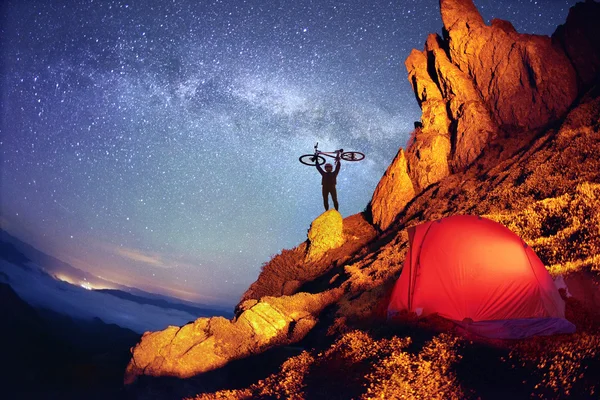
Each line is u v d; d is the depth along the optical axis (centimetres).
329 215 2766
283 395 1173
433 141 2772
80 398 2211
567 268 1243
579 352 873
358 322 1544
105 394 2153
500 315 1146
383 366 1070
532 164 2178
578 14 2539
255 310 1827
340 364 1198
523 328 1040
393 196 2706
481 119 2689
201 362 1736
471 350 1016
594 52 2472
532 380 854
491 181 2314
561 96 2495
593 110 2258
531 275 1150
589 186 1686
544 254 1397
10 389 2869
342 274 2222
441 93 2998
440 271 1246
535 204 1781
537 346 945
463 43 2828
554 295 1113
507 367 920
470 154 2656
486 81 2753
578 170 1912
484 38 2766
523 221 1702
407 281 1327
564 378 812
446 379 935
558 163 2048
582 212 1525
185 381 1702
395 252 2102
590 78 2481
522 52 2616
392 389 959
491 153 2578
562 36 2586
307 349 1573
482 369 938
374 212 2778
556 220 1595
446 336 1103
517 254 1179
